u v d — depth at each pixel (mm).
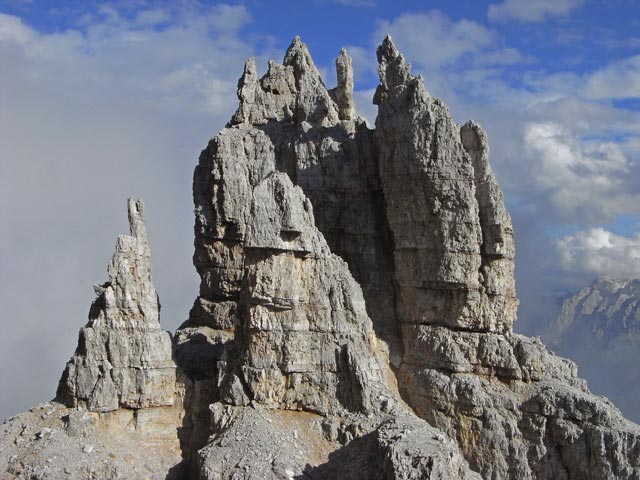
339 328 52594
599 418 53219
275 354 52375
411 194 58188
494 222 57219
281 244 52500
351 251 63875
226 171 67750
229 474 45719
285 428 50344
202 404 54438
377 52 70188
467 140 59000
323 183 64750
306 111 68500
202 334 66375
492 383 56562
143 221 56375
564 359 59156
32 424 52594
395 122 58562
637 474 51406
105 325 54094
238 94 74938
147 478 50312
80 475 48750
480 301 57438
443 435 45625
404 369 58500
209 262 69812
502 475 54250
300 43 78250
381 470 42500
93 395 52781
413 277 58812
